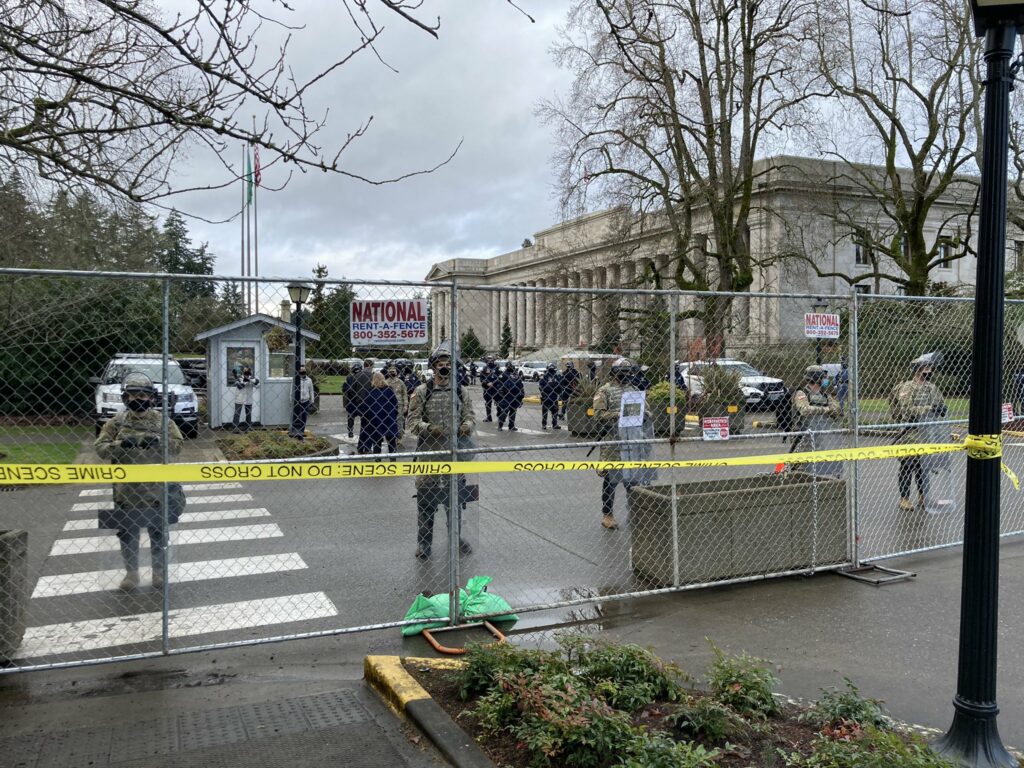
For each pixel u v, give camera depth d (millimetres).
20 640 4992
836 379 9109
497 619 5895
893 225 36406
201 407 6125
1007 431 11078
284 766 3623
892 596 6461
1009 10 3471
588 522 9430
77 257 10789
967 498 3693
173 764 3646
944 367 10289
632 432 8711
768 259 28422
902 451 7059
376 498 11062
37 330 5223
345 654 5207
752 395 9633
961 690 3688
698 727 3592
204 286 5375
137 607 6148
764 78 25312
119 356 5434
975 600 3633
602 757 3361
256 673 4871
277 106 3549
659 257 34438
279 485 12047
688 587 6402
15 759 3699
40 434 5262
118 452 5594
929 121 28125
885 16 26359
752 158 26828
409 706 4055
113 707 4328
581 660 4211
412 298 5574
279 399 6543
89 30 4102
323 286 5410
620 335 11008
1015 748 3881
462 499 7426
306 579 6965
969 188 34250
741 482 7621
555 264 53750
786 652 5199
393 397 10773
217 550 7988
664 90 24453
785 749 3506
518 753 3541
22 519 9102
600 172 26984
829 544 7141
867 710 3736
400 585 6801
